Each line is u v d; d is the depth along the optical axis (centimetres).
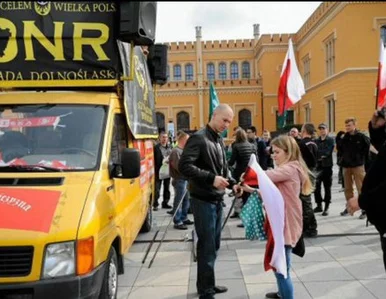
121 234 440
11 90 488
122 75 488
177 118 4428
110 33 473
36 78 471
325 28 2881
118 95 497
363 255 605
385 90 809
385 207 290
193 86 4400
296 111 3772
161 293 482
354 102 2434
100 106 456
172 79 4769
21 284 314
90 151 418
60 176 384
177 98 4409
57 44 470
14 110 449
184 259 610
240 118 4372
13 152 418
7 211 337
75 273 325
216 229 462
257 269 557
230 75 4769
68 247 325
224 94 4356
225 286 496
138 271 559
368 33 2441
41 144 424
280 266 380
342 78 2533
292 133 897
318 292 474
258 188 416
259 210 420
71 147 421
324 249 638
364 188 305
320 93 3038
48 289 315
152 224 826
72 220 336
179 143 827
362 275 526
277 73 4178
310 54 3350
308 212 700
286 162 412
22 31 469
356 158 841
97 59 472
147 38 480
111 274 405
